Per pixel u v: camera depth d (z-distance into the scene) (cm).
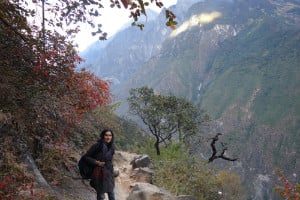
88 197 732
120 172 1141
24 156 570
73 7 497
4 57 530
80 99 681
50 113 598
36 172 580
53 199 523
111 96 780
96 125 1046
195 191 991
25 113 538
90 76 707
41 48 561
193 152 1797
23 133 566
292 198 786
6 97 510
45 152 645
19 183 471
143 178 1044
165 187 970
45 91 578
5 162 472
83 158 620
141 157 1205
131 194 827
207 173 1137
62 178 705
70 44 601
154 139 1858
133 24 302
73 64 616
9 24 502
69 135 779
